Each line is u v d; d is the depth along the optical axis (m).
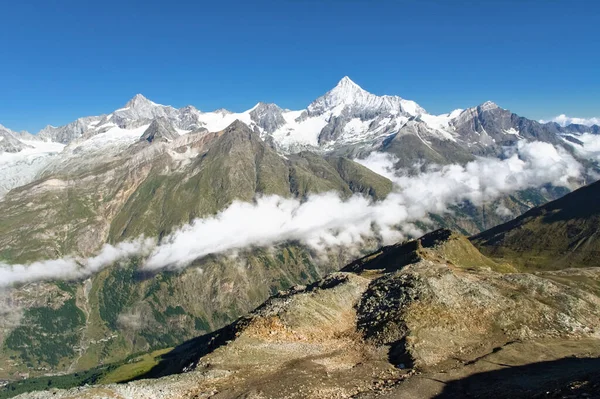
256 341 73.38
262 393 54.81
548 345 74.12
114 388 56.03
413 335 73.00
